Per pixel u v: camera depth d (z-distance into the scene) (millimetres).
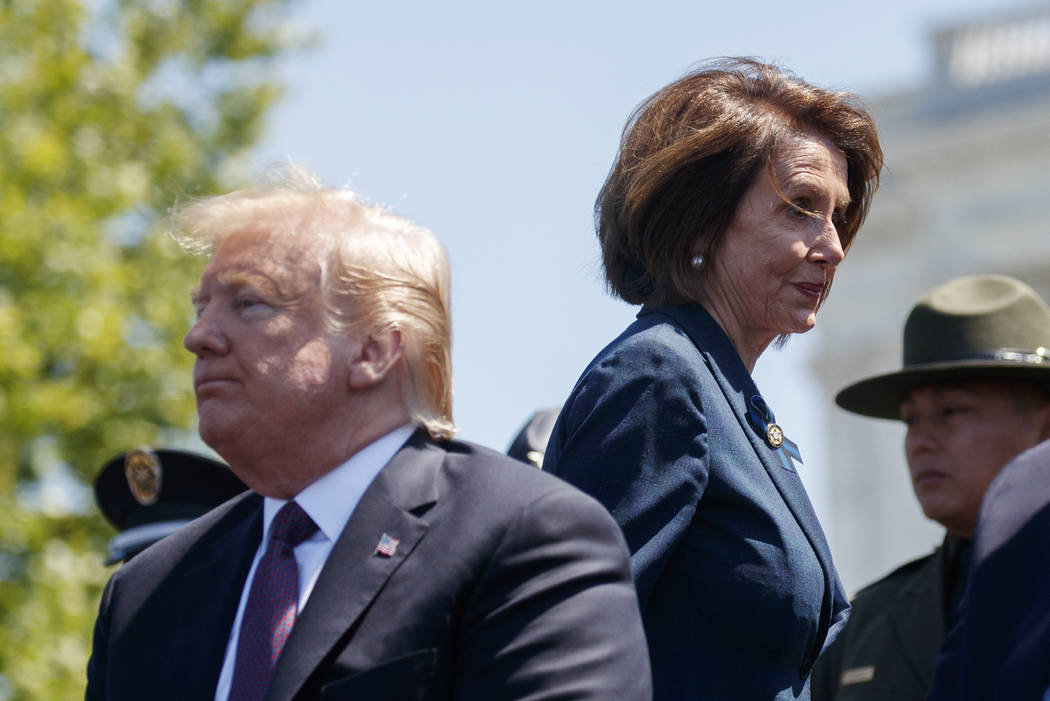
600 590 5188
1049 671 5223
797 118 6668
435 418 5637
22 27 29234
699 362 6176
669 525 5867
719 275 6523
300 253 5508
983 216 44969
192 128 35281
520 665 5027
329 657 5051
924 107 46094
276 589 5348
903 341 9656
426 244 5750
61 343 25859
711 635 5906
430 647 5059
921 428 9164
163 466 10633
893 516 44375
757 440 6207
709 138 6504
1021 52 46156
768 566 5941
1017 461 5832
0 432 25281
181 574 5742
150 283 29688
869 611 9172
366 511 5316
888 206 45906
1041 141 44125
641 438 5945
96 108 29797
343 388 5473
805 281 6516
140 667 5527
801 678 6109
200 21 35906
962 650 5578
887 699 8695
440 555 5199
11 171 26844
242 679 5203
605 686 5008
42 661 23812
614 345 6301
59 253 26375
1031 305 9328
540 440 8875
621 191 6758
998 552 5590
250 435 5422
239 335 5434
